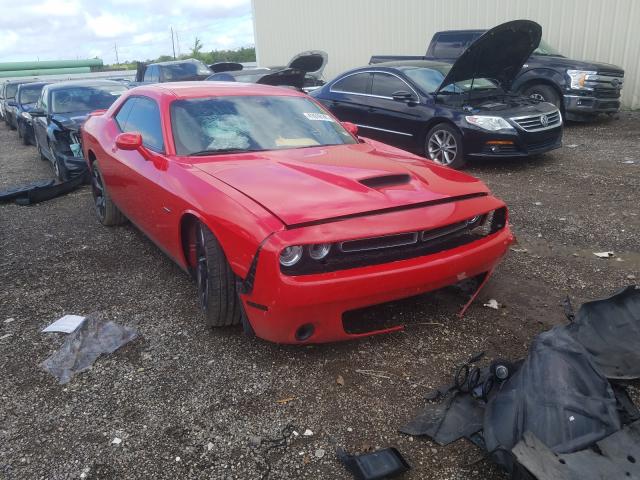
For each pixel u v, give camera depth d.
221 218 2.85
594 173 7.12
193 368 2.95
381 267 2.74
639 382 2.63
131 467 2.26
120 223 5.58
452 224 3.04
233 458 2.29
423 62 8.98
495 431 2.11
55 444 2.41
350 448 2.32
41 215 6.25
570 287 3.79
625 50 12.63
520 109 7.58
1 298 3.95
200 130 3.87
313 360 2.98
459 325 3.30
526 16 13.77
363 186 3.01
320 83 13.61
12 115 16.20
